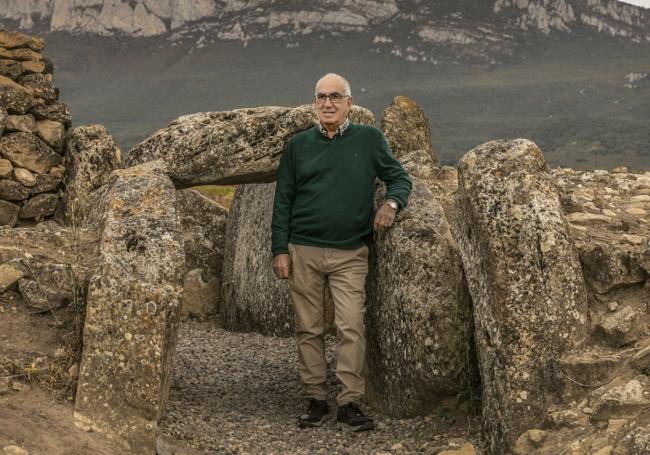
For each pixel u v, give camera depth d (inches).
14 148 390.9
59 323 223.3
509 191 209.8
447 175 358.3
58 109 407.8
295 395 294.8
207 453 216.5
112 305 204.1
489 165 215.0
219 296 460.1
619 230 260.8
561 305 202.2
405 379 241.4
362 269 254.5
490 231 207.3
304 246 254.4
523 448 190.7
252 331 415.2
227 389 298.2
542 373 198.2
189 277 460.8
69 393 203.2
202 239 466.0
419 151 372.8
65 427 191.6
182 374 314.5
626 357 195.2
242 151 292.5
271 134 291.7
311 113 292.7
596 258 219.0
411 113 425.7
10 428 181.6
